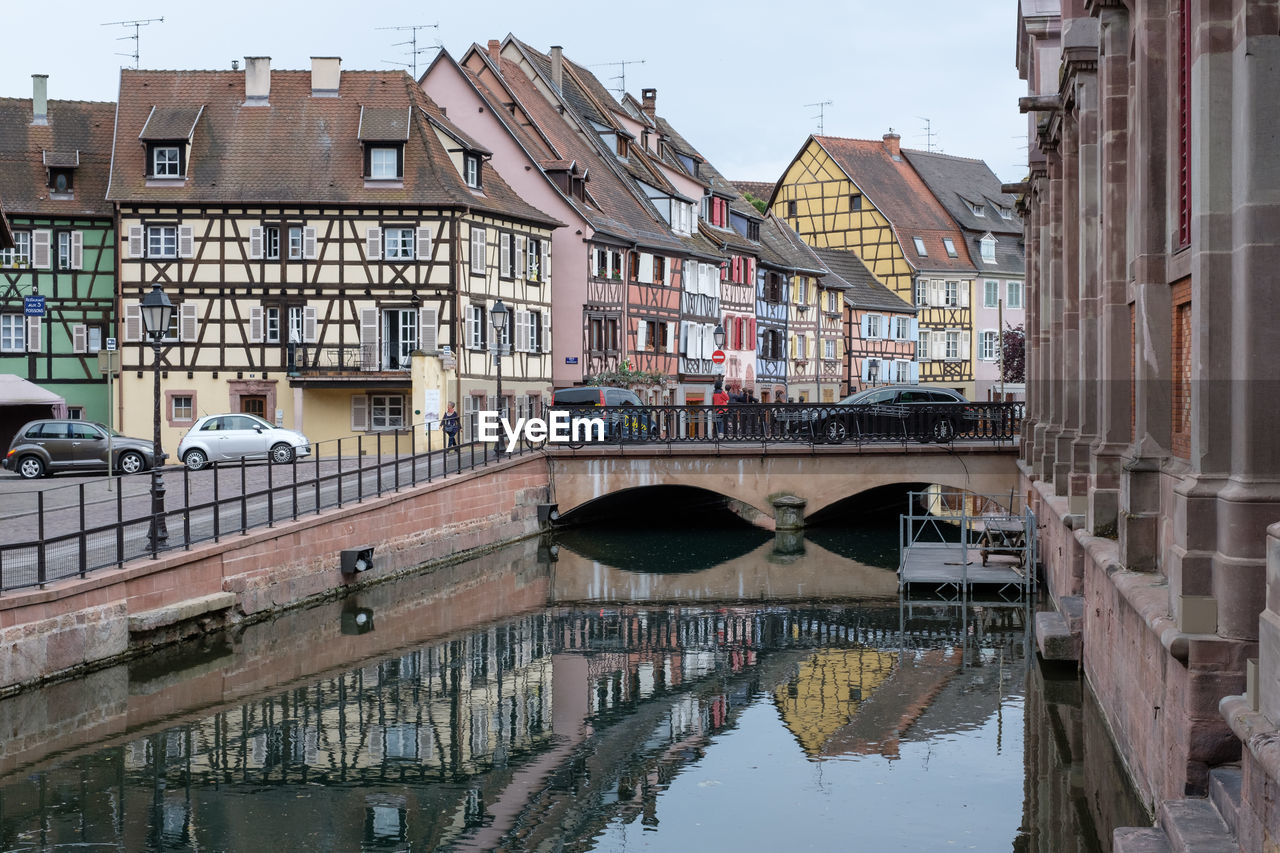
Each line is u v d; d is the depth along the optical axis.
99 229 48.22
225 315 45.34
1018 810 13.59
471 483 32.66
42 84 50.25
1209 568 10.20
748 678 20.52
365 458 31.47
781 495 37.44
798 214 82.19
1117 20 16.20
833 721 17.64
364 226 45.28
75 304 48.12
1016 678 20.02
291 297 45.31
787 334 70.81
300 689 19.41
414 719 17.88
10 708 16.66
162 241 45.50
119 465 37.81
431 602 27.41
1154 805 11.61
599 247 53.00
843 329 76.19
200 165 45.94
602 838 13.05
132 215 45.41
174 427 45.47
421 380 43.66
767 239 72.56
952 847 12.52
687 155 67.00
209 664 20.81
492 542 33.88
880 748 16.17
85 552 18.75
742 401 48.84
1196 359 10.50
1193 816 9.38
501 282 48.06
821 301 73.69
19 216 47.84
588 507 40.19
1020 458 35.88
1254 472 9.89
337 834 13.25
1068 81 21.22
